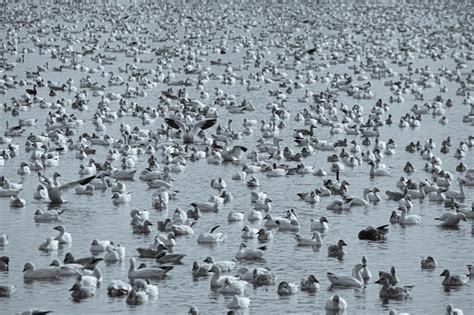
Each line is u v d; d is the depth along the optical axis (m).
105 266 68.06
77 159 105.19
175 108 135.12
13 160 104.31
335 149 112.44
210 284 64.12
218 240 74.00
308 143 112.38
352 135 121.81
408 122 127.88
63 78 164.00
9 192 88.00
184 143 106.81
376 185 94.50
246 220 80.56
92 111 136.12
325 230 77.38
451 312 58.47
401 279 66.38
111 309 59.94
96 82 159.62
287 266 68.75
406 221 80.06
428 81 167.25
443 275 65.62
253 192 86.56
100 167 98.00
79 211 83.06
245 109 137.12
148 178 95.19
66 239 73.19
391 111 140.12
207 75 167.12
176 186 93.38
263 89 159.38
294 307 60.66
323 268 68.38
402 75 171.25
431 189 90.25
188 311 59.53
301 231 77.69
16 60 183.25
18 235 75.38
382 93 157.50
